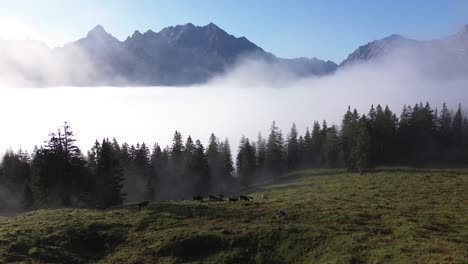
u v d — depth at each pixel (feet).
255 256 141.18
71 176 264.31
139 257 143.23
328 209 182.91
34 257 135.85
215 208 195.62
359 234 140.77
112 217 183.83
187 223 171.32
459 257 112.57
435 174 305.12
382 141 409.28
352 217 164.45
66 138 267.59
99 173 283.59
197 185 390.42
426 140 452.76
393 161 417.69
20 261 131.23
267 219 171.42
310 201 207.72
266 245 145.48
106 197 271.08
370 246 130.21
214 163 453.17
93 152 341.21
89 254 148.15
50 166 260.21
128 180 390.63
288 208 188.03
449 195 219.82
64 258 139.03
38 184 260.01
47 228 163.53
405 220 158.40
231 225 165.07
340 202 202.90
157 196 389.60
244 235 151.43
